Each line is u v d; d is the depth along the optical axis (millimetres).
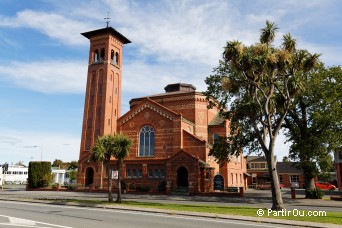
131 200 32719
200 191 44656
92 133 57250
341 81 35812
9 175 116750
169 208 23391
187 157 45656
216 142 38344
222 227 15438
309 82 35094
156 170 49469
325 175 37125
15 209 23172
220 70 38969
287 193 50875
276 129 25547
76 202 27516
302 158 35812
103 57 61688
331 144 34594
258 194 46281
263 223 17188
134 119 54938
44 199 31141
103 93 58438
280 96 26641
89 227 14914
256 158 88438
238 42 24750
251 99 27156
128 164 51250
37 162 55781
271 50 25203
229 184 54344
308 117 36562
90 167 54281
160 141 51625
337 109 33844
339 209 26156
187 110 58281
